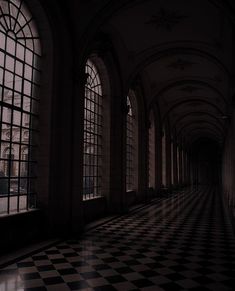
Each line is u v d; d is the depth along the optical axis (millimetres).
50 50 9367
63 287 5262
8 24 7910
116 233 10164
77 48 10367
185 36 12789
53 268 6309
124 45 13664
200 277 5891
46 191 9055
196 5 10477
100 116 14266
